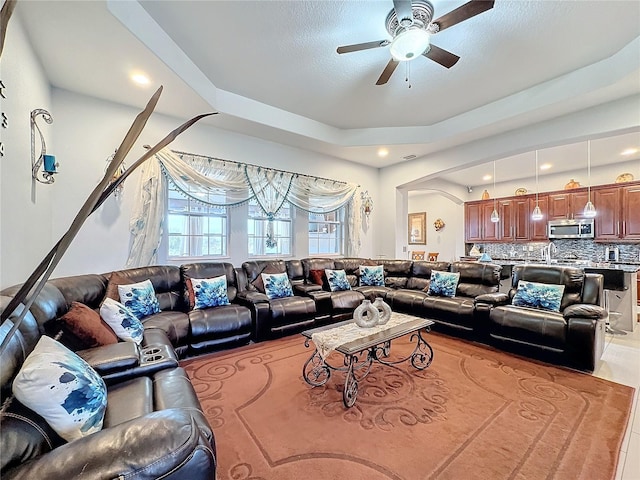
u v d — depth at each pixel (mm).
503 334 3225
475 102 3746
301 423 1966
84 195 3061
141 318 2748
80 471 750
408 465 1605
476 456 1669
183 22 2379
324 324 4066
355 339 2396
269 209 4402
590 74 2961
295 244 4965
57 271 2928
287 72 3088
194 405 1439
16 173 1911
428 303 3986
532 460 1639
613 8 2209
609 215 5742
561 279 3355
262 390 2385
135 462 787
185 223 3871
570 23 2367
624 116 3105
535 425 1940
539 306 3277
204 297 3301
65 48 2307
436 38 2529
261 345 3365
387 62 2895
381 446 1750
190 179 3672
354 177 5707
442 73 3082
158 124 3531
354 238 5633
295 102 3787
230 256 4223
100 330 1912
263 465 1606
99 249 3160
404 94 3539
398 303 4324
